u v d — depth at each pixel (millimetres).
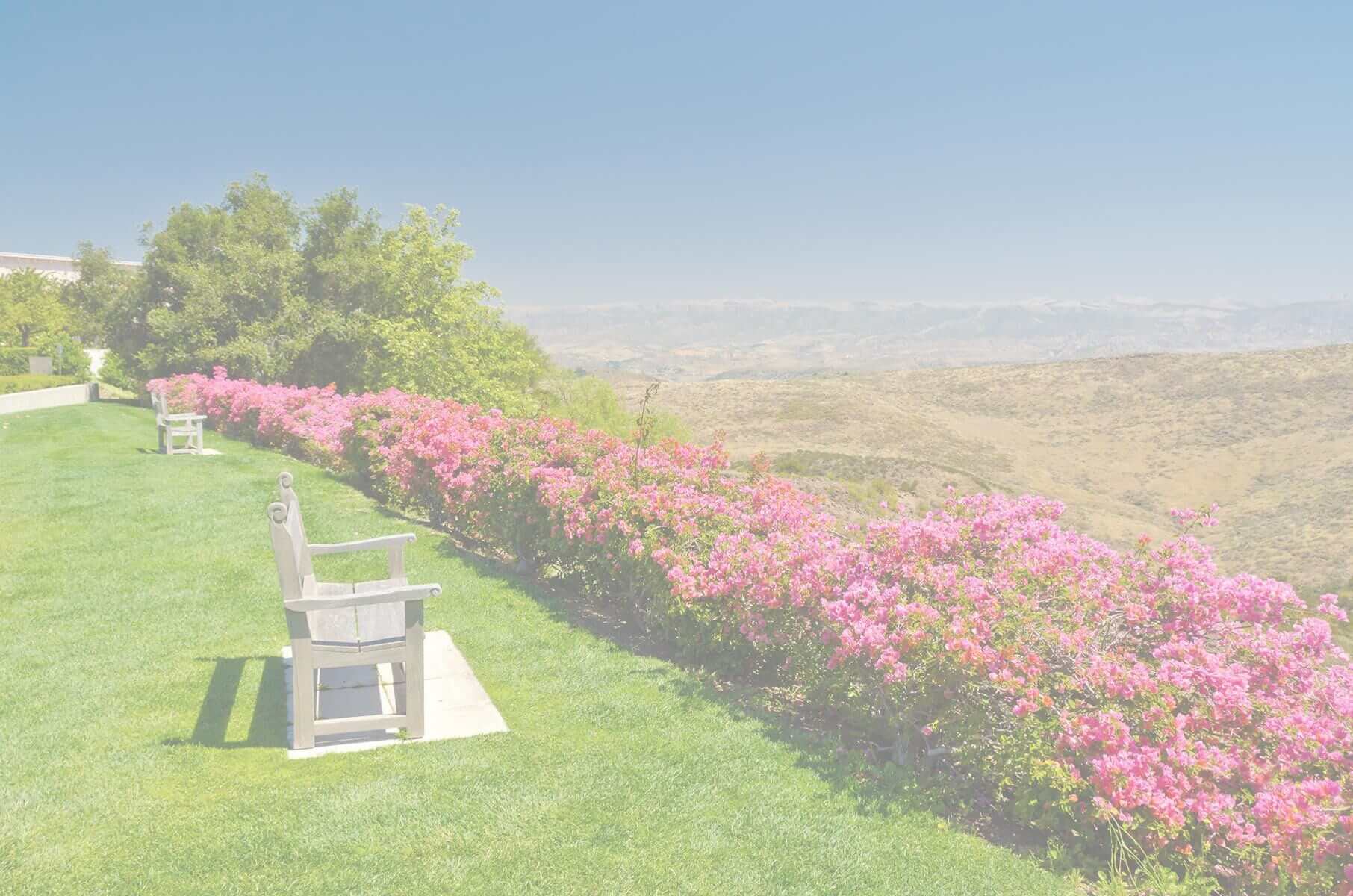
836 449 111562
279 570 4375
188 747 4520
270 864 3510
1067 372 178125
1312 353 165125
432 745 4637
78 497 11234
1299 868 3473
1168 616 4770
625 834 3846
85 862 3480
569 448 8516
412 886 3402
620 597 7414
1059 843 4168
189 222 37125
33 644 6074
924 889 3629
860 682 5004
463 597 7449
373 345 31891
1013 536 5316
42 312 52906
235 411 19438
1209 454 132875
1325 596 4461
